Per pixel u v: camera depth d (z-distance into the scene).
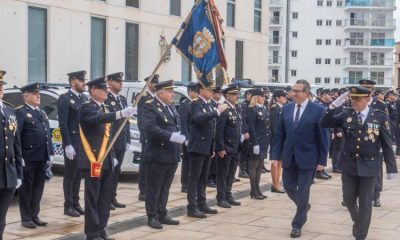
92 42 19.33
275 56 60.88
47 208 8.80
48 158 7.70
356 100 6.92
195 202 8.70
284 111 7.87
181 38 7.88
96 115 6.67
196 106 8.44
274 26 60.31
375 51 61.34
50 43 17.59
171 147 7.80
